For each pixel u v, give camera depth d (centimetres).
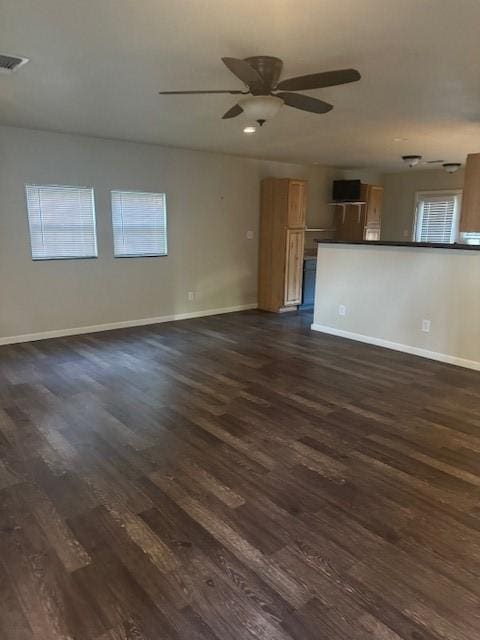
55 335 538
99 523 210
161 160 589
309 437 295
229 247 689
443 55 266
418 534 205
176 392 370
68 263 534
